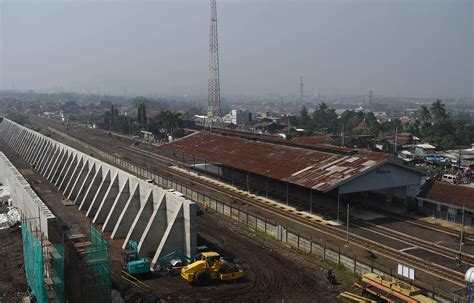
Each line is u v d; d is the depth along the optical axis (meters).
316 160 51.88
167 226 37.78
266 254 36.19
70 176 62.91
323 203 52.62
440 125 121.62
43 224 34.44
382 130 147.75
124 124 149.00
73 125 176.62
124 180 46.03
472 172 73.12
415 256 34.75
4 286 32.03
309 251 36.56
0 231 43.97
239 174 70.06
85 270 27.83
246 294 29.11
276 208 50.47
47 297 26.42
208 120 130.50
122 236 41.94
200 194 54.53
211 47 127.50
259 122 165.25
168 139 120.88
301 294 28.97
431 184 47.91
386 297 26.27
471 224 42.50
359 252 35.56
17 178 51.88
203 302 28.05
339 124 157.00
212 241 39.34
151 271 33.28
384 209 49.56
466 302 25.64
